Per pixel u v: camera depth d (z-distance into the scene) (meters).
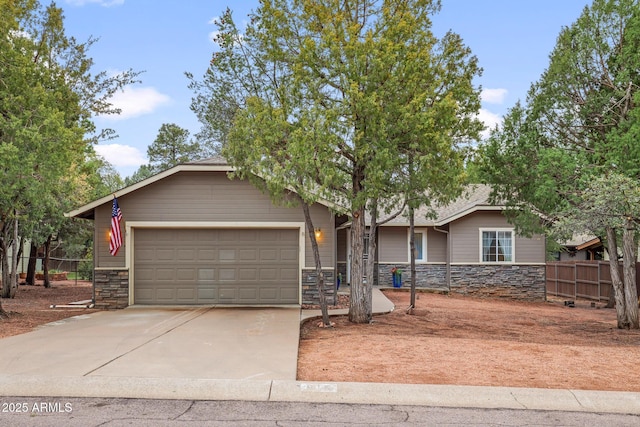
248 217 15.43
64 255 36.22
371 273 13.24
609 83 13.01
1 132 12.12
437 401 6.29
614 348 10.05
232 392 6.50
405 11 12.12
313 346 9.66
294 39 12.58
